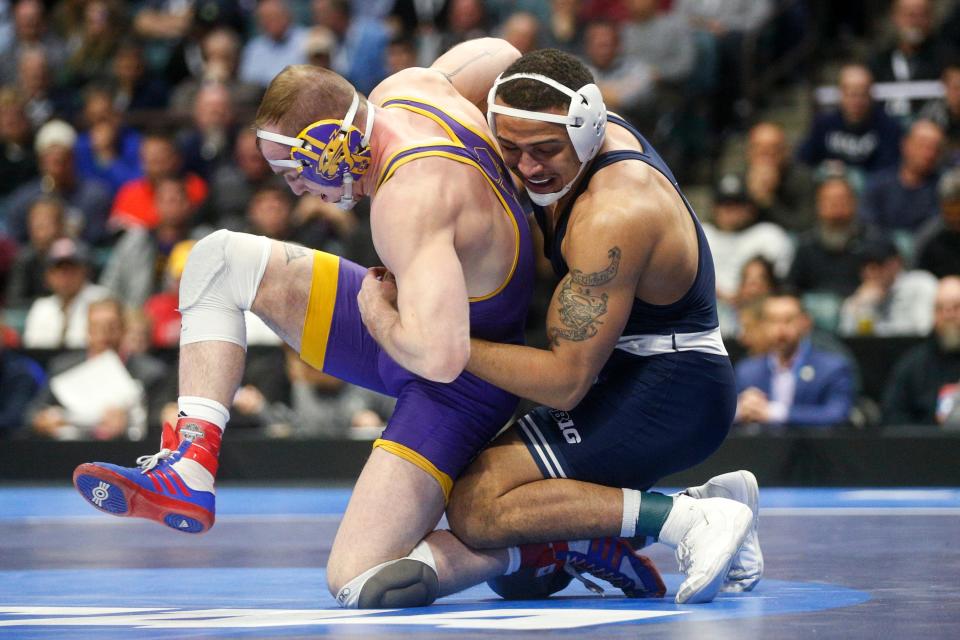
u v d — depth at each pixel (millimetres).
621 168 6230
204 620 5523
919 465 13672
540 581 6672
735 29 22547
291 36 23109
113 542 9648
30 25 24953
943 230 16125
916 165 17859
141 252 18141
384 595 6035
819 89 22094
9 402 15555
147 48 25562
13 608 6082
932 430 13680
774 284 15562
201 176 20578
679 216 6273
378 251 6180
